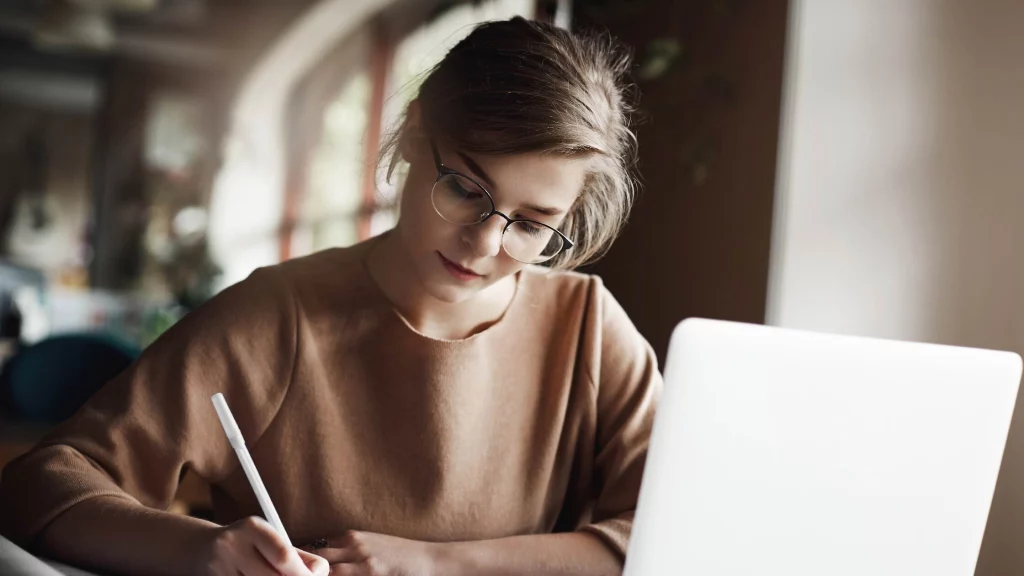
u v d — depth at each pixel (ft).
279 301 3.55
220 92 18.51
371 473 3.58
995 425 2.73
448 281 3.28
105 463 3.31
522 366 3.82
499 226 3.14
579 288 4.02
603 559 3.41
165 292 18.21
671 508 2.52
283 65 18.48
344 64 18.56
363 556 3.16
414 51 18.06
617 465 3.82
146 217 18.12
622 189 3.54
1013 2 6.12
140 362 3.47
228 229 18.57
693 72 6.92
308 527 3.55
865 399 2.60
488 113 3.04
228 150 18.57
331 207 18.79
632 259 7.56
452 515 3.64
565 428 3.89
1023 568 5.83
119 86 18.02
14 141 17.47
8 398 8.08
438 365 3.58
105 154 17.93
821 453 2.58
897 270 6.16
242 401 3.50
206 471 3.51
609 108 3.34
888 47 6.15
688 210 6.93
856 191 6.12
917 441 2.66
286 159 18.79
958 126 6.20
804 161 6.05
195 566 2.81
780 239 6.00
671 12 7.16
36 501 3.13
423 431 3.58
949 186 6.20
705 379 2.49
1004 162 6.09
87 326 17.66
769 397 2.53
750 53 6.36
